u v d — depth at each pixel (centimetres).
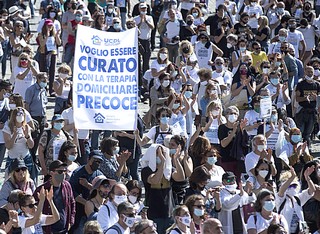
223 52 6400
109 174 3997
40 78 4900
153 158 3853
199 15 6800
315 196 3884
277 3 7044
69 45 6303
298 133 4469
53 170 3694
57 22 6200
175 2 6531
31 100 4891
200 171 3753
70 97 4950
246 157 4141
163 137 4344
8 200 3491
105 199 3675
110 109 3934
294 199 3819
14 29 5975
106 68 3941
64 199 3709
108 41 3947
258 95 4784
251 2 6944
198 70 5356
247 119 4559
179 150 3959
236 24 6562
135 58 3953
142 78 6097
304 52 6562
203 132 4559
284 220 3644
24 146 4294
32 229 3494
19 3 7194
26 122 4344
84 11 6394
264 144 4103
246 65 5291
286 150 4475
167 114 4331
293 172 3816
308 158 4447
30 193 3725
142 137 4550
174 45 6456
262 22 6675
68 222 3722
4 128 4281
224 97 5284
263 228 3619
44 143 4253
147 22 6425
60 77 5119
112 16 6575
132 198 3675
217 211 3741
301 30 6688
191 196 3531
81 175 3850
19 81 5275
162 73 5081
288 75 5925
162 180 3872
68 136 4294
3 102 4500
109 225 3519
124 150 4378
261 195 3616
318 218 3694
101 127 3931
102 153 4019
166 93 5091
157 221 3881
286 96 5347
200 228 3462
